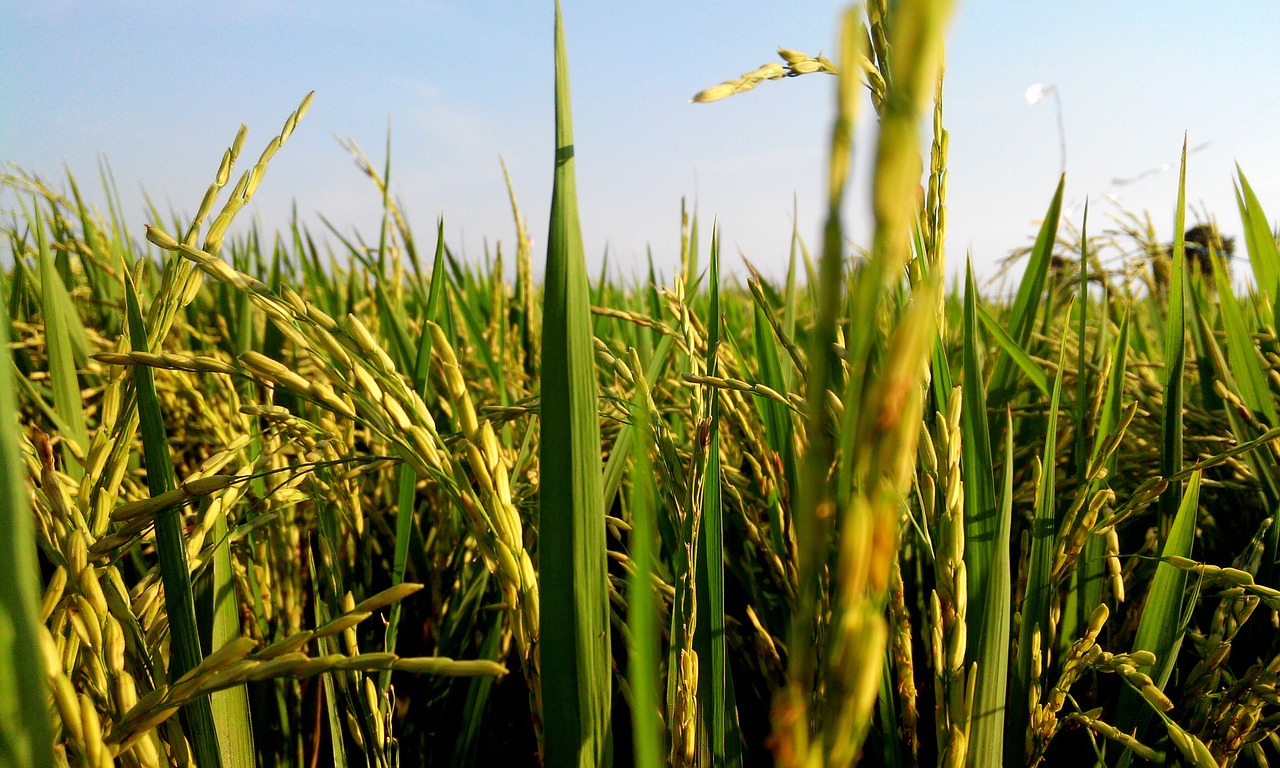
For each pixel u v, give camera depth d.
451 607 0.27
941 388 0.21
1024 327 0.32
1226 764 0.20
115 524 0.19
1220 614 0.21
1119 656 0.19
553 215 0.17
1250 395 0.28
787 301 0.37
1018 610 0.23
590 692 0.17
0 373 0.11
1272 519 0.24
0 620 0.12
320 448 0.20
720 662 0.18
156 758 0.16
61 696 0.15
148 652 0.17
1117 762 0.21
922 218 0.19
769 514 0.26
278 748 0.23
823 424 0.08
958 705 0.19
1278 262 0.32
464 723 0.24
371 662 0.14
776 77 0.17
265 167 0.20
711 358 0.20
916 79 0.07
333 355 0.17
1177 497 0.24
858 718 0.09
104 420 0.19
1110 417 0.24
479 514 0.17
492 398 0.39
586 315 0.17
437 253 0.27
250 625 0.24
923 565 0.27
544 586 0.17
